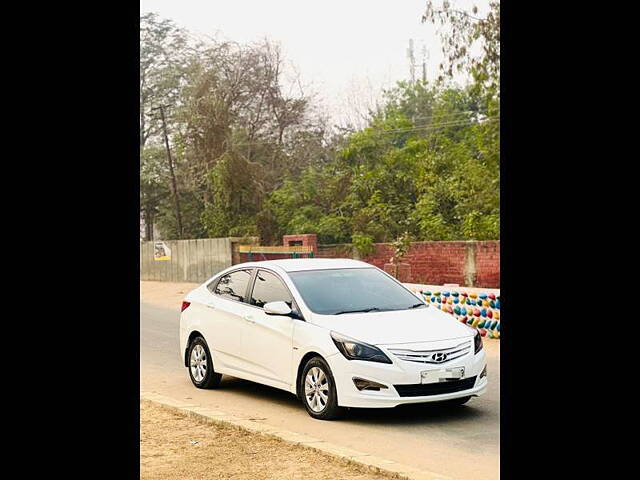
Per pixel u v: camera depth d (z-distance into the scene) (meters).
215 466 6.58
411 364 8.16
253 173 40.84
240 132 43.19
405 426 8.23
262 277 9.97
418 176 34.94
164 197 48.44
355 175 37.12
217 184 40.59
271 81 44.19
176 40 52.84
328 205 38.47
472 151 35.44
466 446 7.41
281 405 9.47
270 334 9.35
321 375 8.59
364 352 8.23
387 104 47.69
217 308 10.36
